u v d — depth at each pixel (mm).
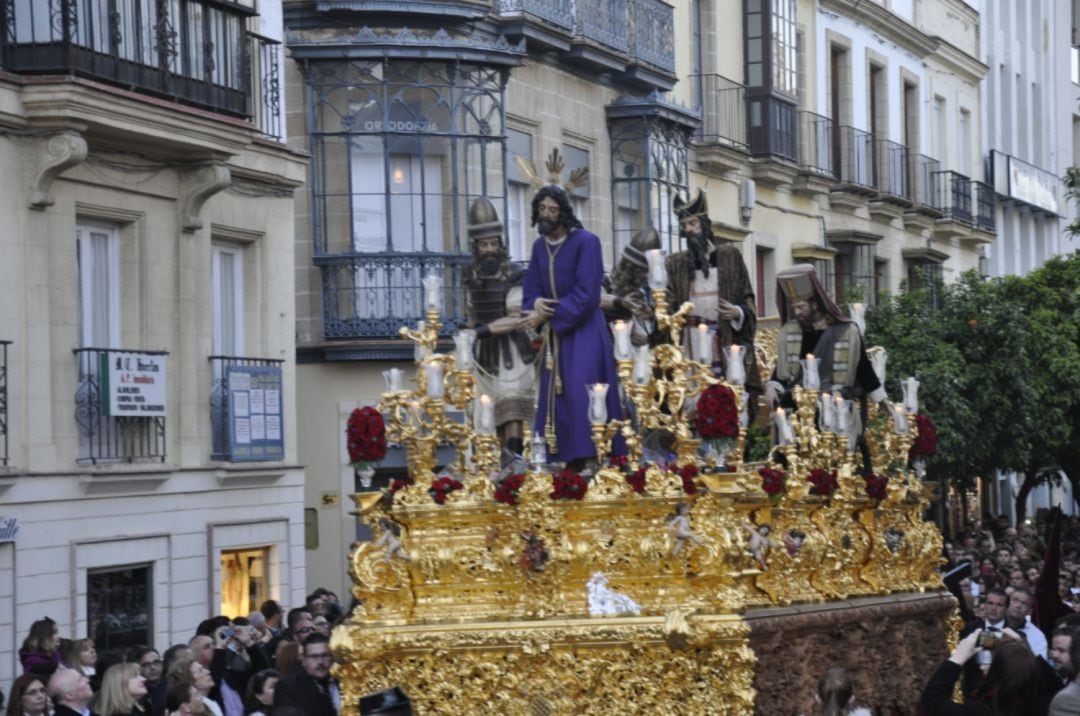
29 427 27016
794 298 20578
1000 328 45906
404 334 17672
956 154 66812
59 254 27656
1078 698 14148
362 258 36219
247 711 19547
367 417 17125
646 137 42500
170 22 29547
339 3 35969
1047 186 77188
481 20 37438
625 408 17625
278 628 27266
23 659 20578
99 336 29016
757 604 17375
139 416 29062
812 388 19375
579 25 40344
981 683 16656
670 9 44344
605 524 16594
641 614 16438
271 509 32500
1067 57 83125
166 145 29156
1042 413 48156
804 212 53281
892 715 19969
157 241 29766
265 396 32219
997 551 34656
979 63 68750
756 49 49656
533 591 16688
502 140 37281
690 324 19516
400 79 36531
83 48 27438
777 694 17391
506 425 17906
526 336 17906
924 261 61062
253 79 32656
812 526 19094
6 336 26656
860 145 56906
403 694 13242
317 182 36375
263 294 32719
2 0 26984
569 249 17453
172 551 29859
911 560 21281
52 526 27266
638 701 16375
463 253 36531
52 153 27000
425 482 17062
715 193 47562
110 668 17656
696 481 16438
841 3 55531
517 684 16531
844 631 18844
